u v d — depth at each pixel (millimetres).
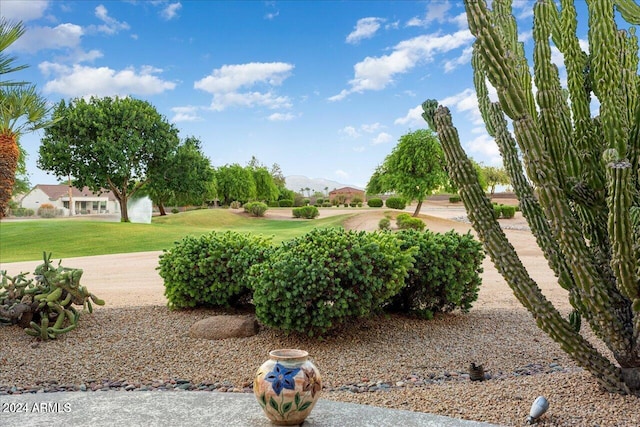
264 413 3201
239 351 5270
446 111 3781
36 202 56719
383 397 3795
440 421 3170
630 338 3551
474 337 5867
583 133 3764
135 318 6371
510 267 3695
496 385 3967
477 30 3277
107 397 3650
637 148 3635
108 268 12391
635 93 3801
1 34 5871
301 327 5406
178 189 30844
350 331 5871
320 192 77625
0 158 5949
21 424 3154
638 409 3314
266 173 53969
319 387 3090
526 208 4027
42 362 4891
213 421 3180
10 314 5703
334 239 5711
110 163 28578
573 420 3186
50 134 28000
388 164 30297
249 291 6824
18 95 6016
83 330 5828
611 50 3557
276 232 24453
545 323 3697
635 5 4031
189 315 6547
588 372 4152
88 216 44219
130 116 28906
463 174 3713
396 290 5945
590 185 3699
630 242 3125
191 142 32344
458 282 6535
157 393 3744
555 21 4078
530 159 3416
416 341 5672
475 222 3766
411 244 6504
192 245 6738
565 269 3834
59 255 17625
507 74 3297
